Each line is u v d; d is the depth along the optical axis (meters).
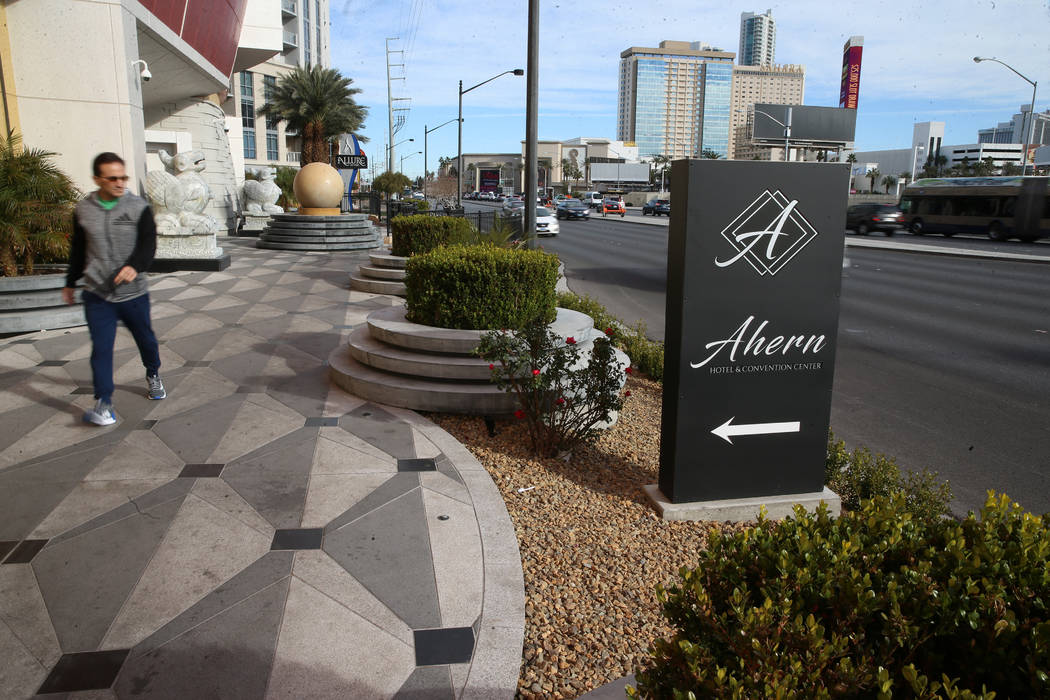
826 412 4.27
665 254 24.23
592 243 28.75
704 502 4.19
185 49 18.92
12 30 11.89
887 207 36.00
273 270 14.24
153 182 13.47
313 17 81.19
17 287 7.96
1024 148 35.59
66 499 4.00
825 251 4.08
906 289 15.79
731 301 4.00
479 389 5.60
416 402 5.66
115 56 12.44
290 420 5.39
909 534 2.11
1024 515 2.14
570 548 3.72
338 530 3.73
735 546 2.08
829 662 1.74
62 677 2.58
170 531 3.66
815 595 1.85
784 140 42.28
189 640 2.80
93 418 5.14
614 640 2.97
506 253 6.43
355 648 2.79
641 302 13.84
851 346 9.89
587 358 5.95
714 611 1.87
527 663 2.80
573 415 5.34
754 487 4.25
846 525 2.20
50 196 8.60
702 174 3.84
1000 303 13.91
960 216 34.19
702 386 4.06
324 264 15.50
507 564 3.46
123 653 2.72
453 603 3.12
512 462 4.82
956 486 5.09
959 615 1.72
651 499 4.27
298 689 2.56
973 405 7.11
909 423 6.53
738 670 1.69
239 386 6.26
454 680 2.64
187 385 6.25
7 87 11.84
